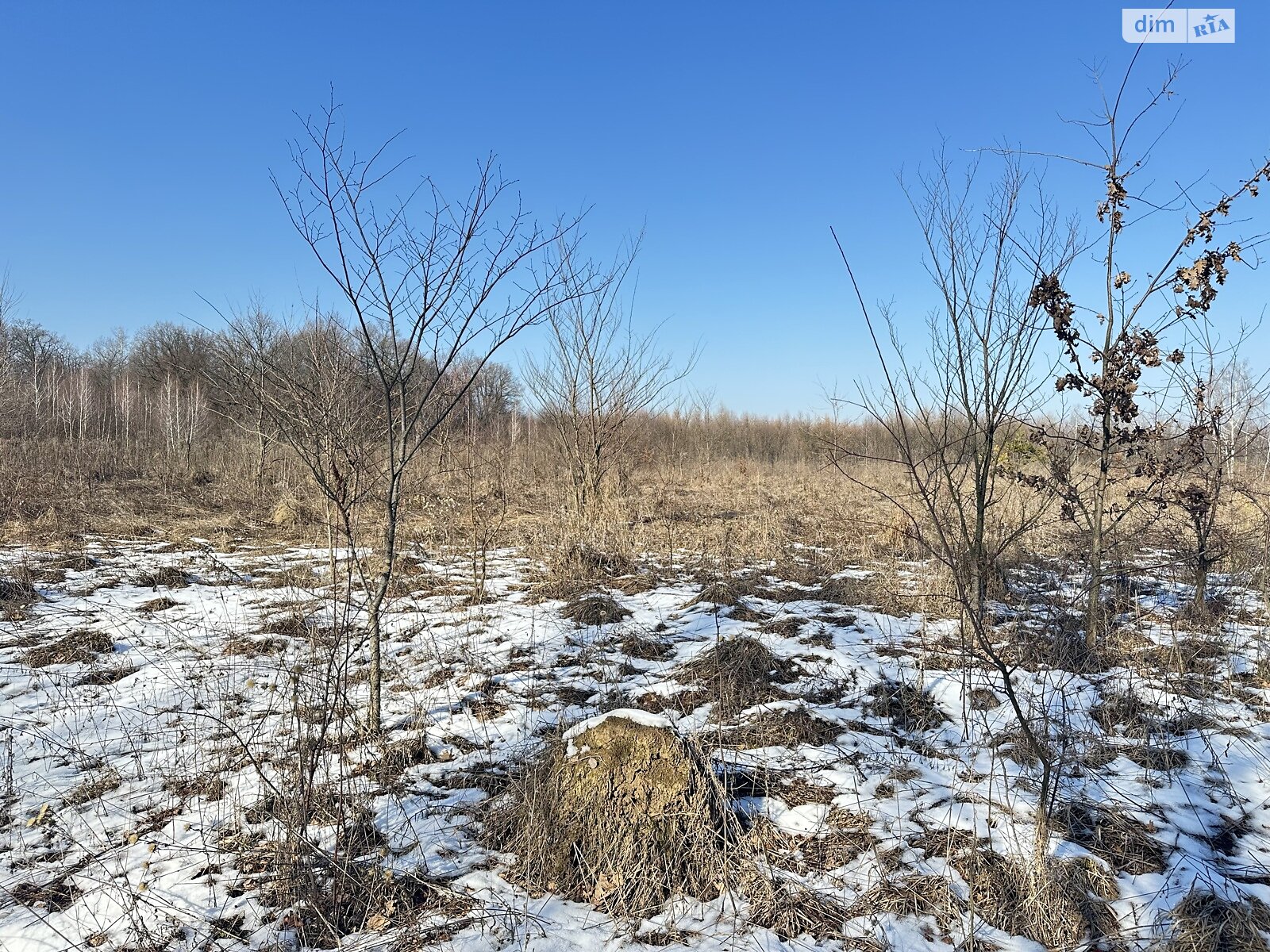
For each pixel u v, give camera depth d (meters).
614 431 12.44
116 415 24.02
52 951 2.79
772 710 4.73
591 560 8.84
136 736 4.49
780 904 3.04
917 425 4.96
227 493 15.01
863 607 7.24
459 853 3.41
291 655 5.84
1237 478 8.79
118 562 8.90
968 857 3.30
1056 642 5.27
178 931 2.89
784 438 29.62
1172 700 4.88
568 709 4.93
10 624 6.45
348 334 4.72
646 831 3.17
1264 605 6.70
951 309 4.76
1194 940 2.80
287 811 3.38
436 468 9.78
